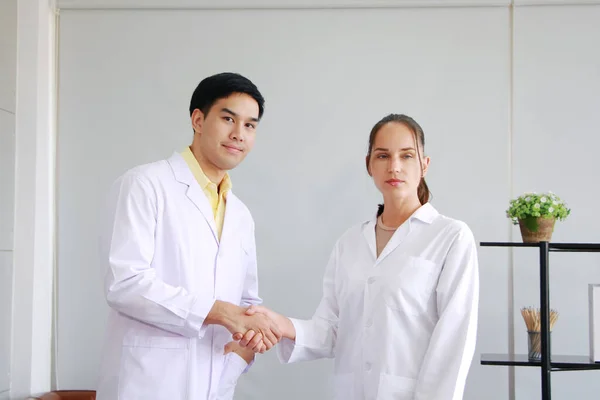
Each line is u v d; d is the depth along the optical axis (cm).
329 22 298
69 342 298
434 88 294
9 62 287
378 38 296
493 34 293
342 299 205
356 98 296
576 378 284
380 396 186
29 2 296
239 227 210
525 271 288
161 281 185
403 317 190
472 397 288
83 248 299
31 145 292
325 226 296
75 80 302
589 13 291
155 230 192
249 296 223
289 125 298
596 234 288
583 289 286
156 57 302
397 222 204
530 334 241
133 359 186
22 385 287
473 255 191
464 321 184
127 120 301
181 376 187
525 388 286
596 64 290
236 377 210
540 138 290
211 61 300
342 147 296
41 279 295
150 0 301
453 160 292
